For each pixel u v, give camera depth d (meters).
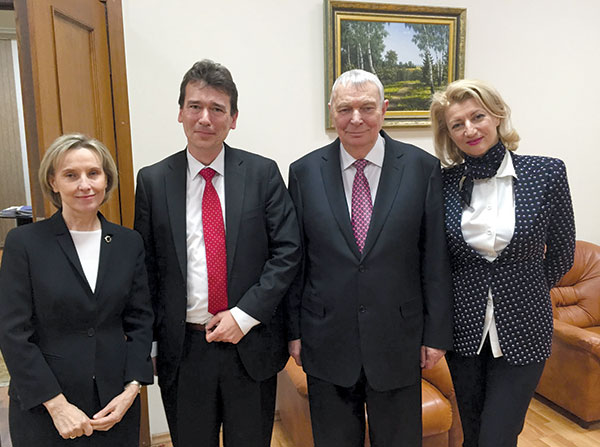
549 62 2.85
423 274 1.47
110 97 2.10
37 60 1.58
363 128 1.35
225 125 1.36
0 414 2.51
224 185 1.43
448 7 2.56
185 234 1.39
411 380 1.43
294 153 2.47
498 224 1.41
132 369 1.29
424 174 1.45
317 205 1.44
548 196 1.41
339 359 1.42
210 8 2.26
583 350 2.37
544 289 1.46
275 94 2.40
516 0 2.72
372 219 1.39
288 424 2.33
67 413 1.18
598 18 2.90
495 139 1.47
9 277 1.19
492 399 1.46
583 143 3.01
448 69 2.62
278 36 2.37
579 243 2.99
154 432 2.41
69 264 1.24
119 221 2.16
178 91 2.26
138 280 1.36
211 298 1.38
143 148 2.26
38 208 1.63
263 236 1.44
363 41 2.45
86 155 1.24
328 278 1.42
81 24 1.87
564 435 2.38
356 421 1.50
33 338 1.22
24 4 1.56
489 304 1.44
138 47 2.19
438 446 1.95
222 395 1.43
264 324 1.44
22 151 6.50
